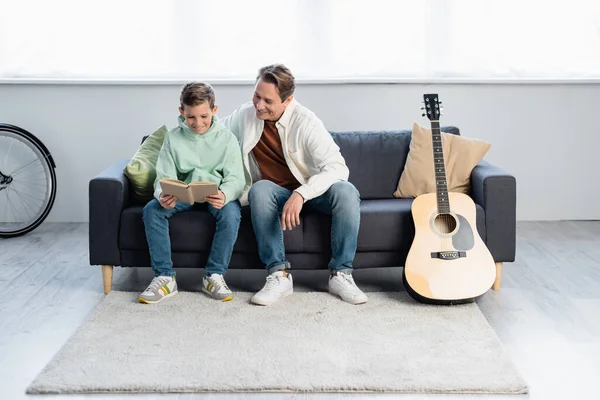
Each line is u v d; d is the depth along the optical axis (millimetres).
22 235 4301
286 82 3242
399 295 3303
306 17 4355
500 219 3344
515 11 4379
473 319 3025
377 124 4457
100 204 3293
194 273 3645
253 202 3211
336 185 3242
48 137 4457
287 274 3301
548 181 4566
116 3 4324
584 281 3551
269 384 2492
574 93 4461
